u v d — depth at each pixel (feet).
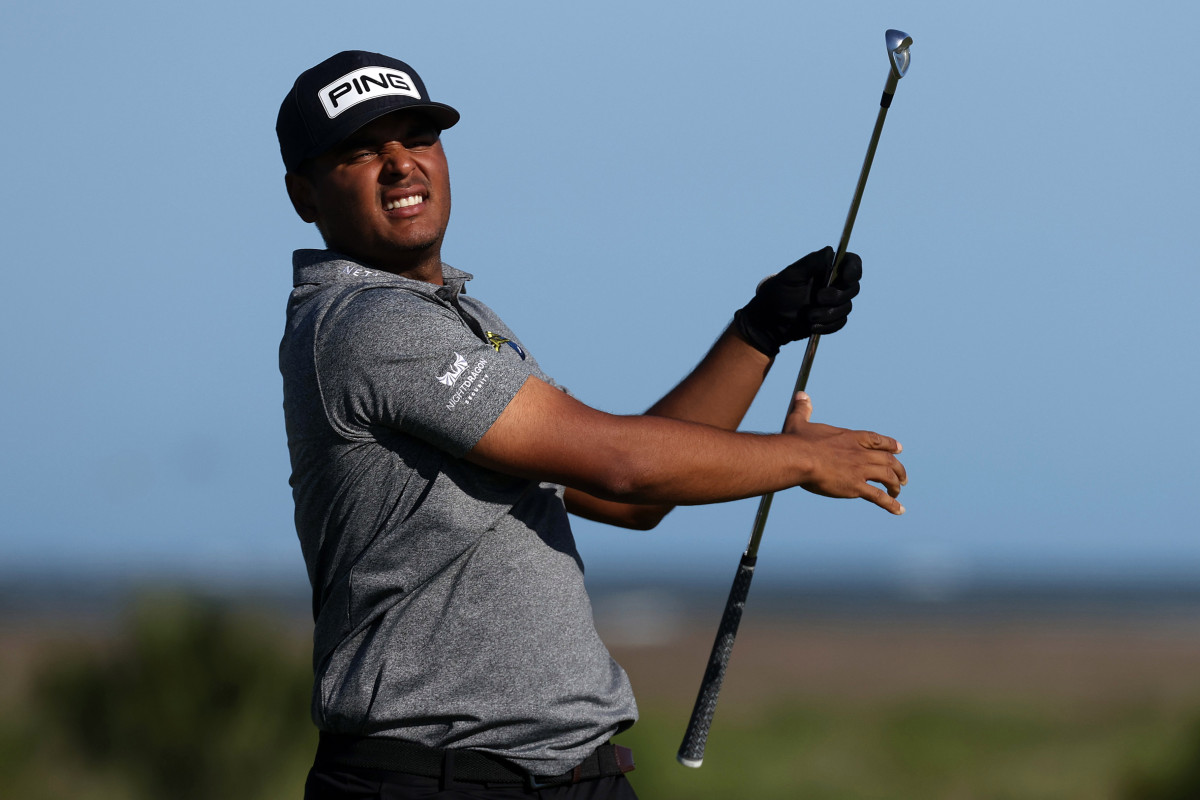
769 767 212.84
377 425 31.53
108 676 104.42
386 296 32.22
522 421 30.73
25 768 102.47
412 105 34.73
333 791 31.32
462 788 30.40
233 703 103.86
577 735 31.27
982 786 202.49
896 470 33.76
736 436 32.19
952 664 509.76
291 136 35.53
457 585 31.22
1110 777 186.70
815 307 36.83
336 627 32.09
